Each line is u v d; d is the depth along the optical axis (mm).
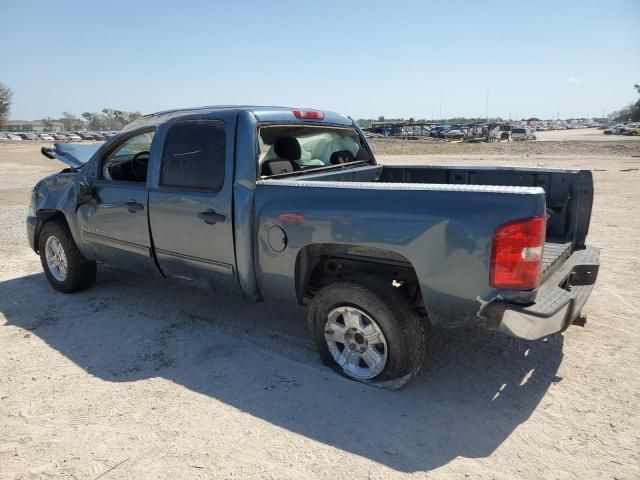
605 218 9234
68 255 5355
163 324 4719
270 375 3742
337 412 3258
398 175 5312
